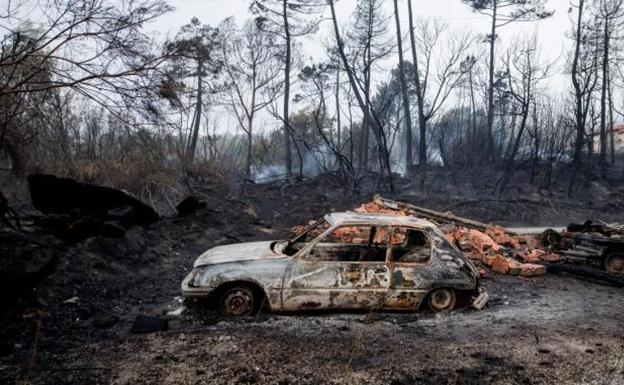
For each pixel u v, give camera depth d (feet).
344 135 133.08
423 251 20.13
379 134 73.72
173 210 42.98
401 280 18.88
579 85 84.64
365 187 73.41
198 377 12.84
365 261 18.83
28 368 13.07
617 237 29.55
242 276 17.87
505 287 24.76
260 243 21.31
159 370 13.20
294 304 18.13
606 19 90.58
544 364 14.46
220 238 35.09
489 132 94.17
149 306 19.62
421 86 105.19
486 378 13.43
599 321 19.16
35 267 18.63
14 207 33.86
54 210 30.14
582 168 84.48
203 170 63.67
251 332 16.46
